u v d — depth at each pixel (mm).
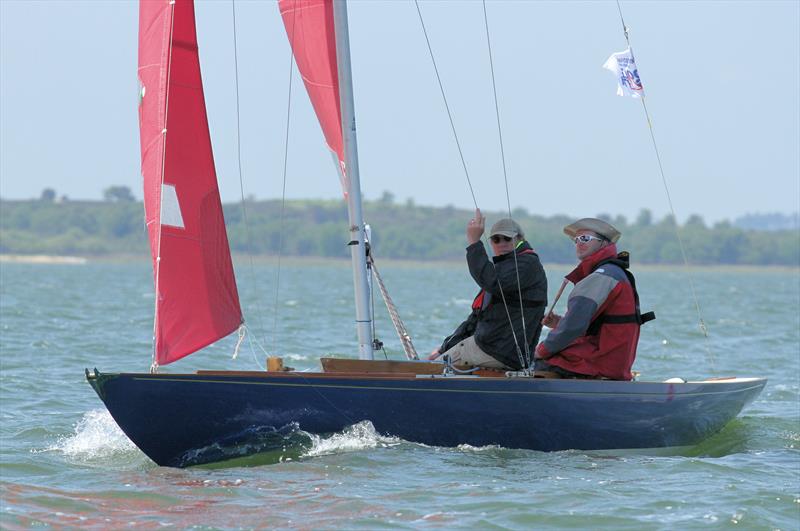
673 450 31719
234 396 27000
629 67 33469
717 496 25359
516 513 23641
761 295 195875
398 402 28234
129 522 22828
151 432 26766
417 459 28031
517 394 28750
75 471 27469
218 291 27375
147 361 56406
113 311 100625
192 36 27031
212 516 23266
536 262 30000
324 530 22406
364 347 29578
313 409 27734
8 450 30312
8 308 98438
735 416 34594
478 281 29516
